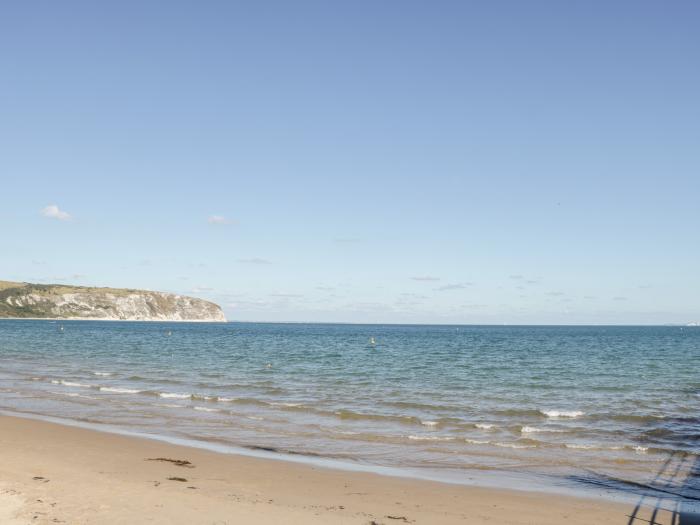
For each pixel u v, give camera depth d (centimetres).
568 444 1808
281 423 2089
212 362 4850
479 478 1402
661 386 3384
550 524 1067
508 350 7238
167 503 1092
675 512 1159
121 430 1912
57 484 1194
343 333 15175
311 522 1026
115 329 14338
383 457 1611
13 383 3198
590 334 15750
